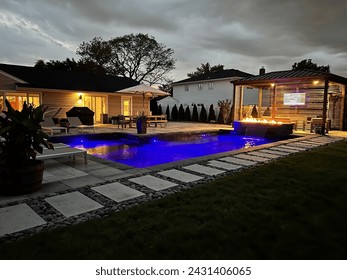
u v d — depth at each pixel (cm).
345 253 223
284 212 305
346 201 340
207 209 313
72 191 377
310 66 3212
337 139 1033
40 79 1548
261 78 1489
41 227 267
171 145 1093
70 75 1786
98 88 1698
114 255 218
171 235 250
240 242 239
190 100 2712
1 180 349
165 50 3262
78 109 1341
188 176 463
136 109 1919
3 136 359
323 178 446
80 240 239
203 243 236
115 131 1241
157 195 364
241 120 1488
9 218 286
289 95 1577
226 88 2361
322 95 1506
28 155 368
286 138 1241
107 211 309
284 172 487
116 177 452
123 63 3212
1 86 1301
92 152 892
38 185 376
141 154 873
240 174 470
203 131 1377
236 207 319
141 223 274
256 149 764
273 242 239
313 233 255
